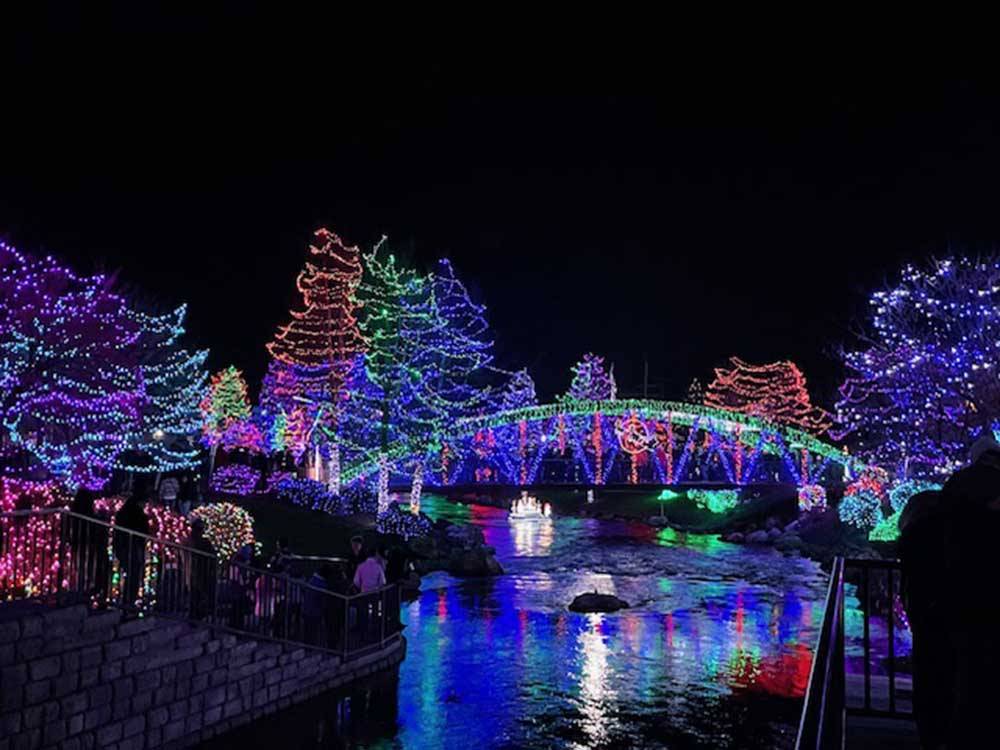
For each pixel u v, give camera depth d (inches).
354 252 1888.5
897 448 1334.9
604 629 1009.5
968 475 186.2
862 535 1718.8
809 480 2600.9
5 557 497.0
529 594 1262.3
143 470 1208.8
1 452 957.2
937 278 1242.6
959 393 1119.0
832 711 173.5
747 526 2332.7
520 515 2829.7
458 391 1932.8
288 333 1918.1
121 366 1094.4
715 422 2807.6
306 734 615.2
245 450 1715.1
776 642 943.7
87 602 513.3
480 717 663.8
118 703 515.5
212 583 608.7
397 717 661.9
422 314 1809.8
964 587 178.5
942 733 214.5
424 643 923.4
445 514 2753.4
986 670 175.8
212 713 591.5
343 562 1048.8
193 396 1549.0
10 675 452.1
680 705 703.1
